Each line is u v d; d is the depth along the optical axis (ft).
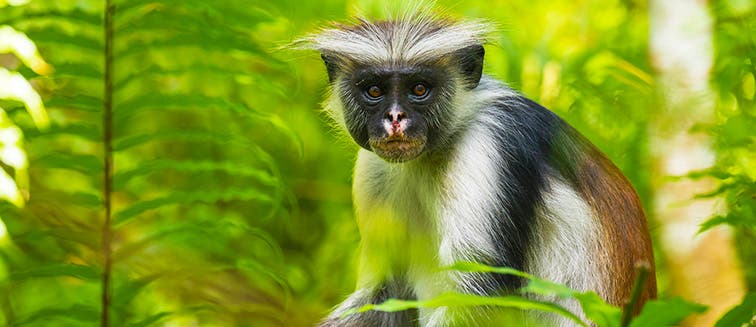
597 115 41.04
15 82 30.50
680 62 39.70
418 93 33.06
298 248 54.03
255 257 47.01
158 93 29.76
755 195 31.27
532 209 32.45
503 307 32.94
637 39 49.29
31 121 38.09
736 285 37.14
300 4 47.16
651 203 40.22
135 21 30.66
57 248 42.91
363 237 35.58
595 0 52.75
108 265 27.76
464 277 31.78
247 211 50.34
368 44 33.60
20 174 36.68
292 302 49.08
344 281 49.88
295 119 51.11
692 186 38.19
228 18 32.09
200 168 30.45
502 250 31.86
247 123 49.75
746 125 35.47
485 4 50.16
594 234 32.83
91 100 29.48
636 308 32.32
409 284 35.40
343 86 34.76
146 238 28.84
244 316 46.88
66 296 40.27
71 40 30.48
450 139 33.45
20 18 30.71
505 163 32.53
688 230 37.88
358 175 35.40
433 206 33.35
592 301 16.17
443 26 34.50
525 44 47.60
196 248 36.22
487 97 34.01
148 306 43.78
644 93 40.37
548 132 33.65
